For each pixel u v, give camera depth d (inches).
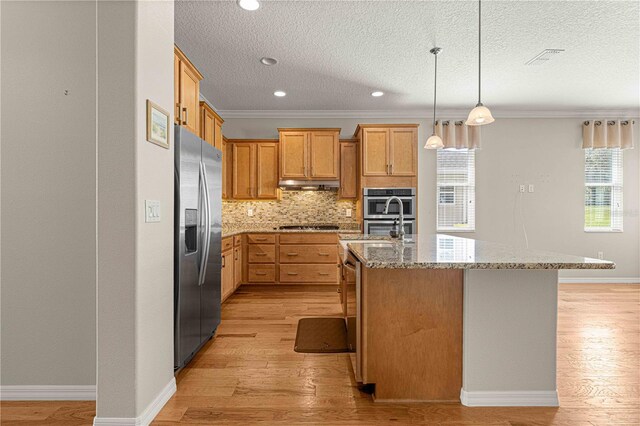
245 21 115.0
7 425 69.5
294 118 216.2
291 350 109.4
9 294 79.4
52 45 78.9
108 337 67.2
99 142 67.2
